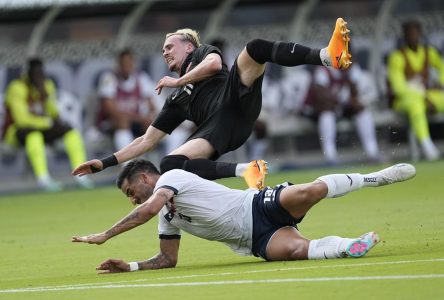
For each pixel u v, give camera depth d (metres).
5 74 66.94
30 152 66.19
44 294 21.70
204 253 29.47
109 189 66.38
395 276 20.41
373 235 23.70
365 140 70.06
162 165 28.00
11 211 54.72
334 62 26.50
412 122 70.12
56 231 41.56
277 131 69.19
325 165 71.38
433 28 70.25
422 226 32.41
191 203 24.56
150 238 35.69
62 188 69.69
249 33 68.31
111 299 20.20
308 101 69.06
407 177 25.34
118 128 67.25
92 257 30.56
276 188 24.36
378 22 69.56
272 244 24.41
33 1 65.12
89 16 67.44
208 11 68.12
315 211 42.72
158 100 68.19
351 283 19.97
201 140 28.39
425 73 69.75
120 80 67.06
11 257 32.19
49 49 67.50
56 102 67.25
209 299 19.33
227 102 28.44
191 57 29.19
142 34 68.06
